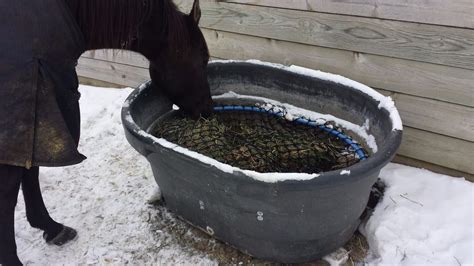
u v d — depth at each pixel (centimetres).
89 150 222
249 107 196
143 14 127
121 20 122
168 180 156
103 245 165
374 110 159
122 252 162
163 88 158
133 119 159
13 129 112
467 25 146
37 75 109
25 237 171
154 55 145
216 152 162
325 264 151
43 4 106
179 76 151
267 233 140
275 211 129
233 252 158
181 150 133
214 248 160
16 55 106
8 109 110
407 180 174
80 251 163
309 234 138
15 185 125
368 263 148
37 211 157
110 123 242
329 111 181
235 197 131
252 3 194
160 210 180
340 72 188
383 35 166
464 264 140
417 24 156
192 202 155
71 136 123
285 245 143
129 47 137
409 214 156
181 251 160
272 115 193
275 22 192
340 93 172
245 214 137
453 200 162
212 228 158
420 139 179
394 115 145
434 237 149
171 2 138
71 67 123
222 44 218
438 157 178
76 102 131
